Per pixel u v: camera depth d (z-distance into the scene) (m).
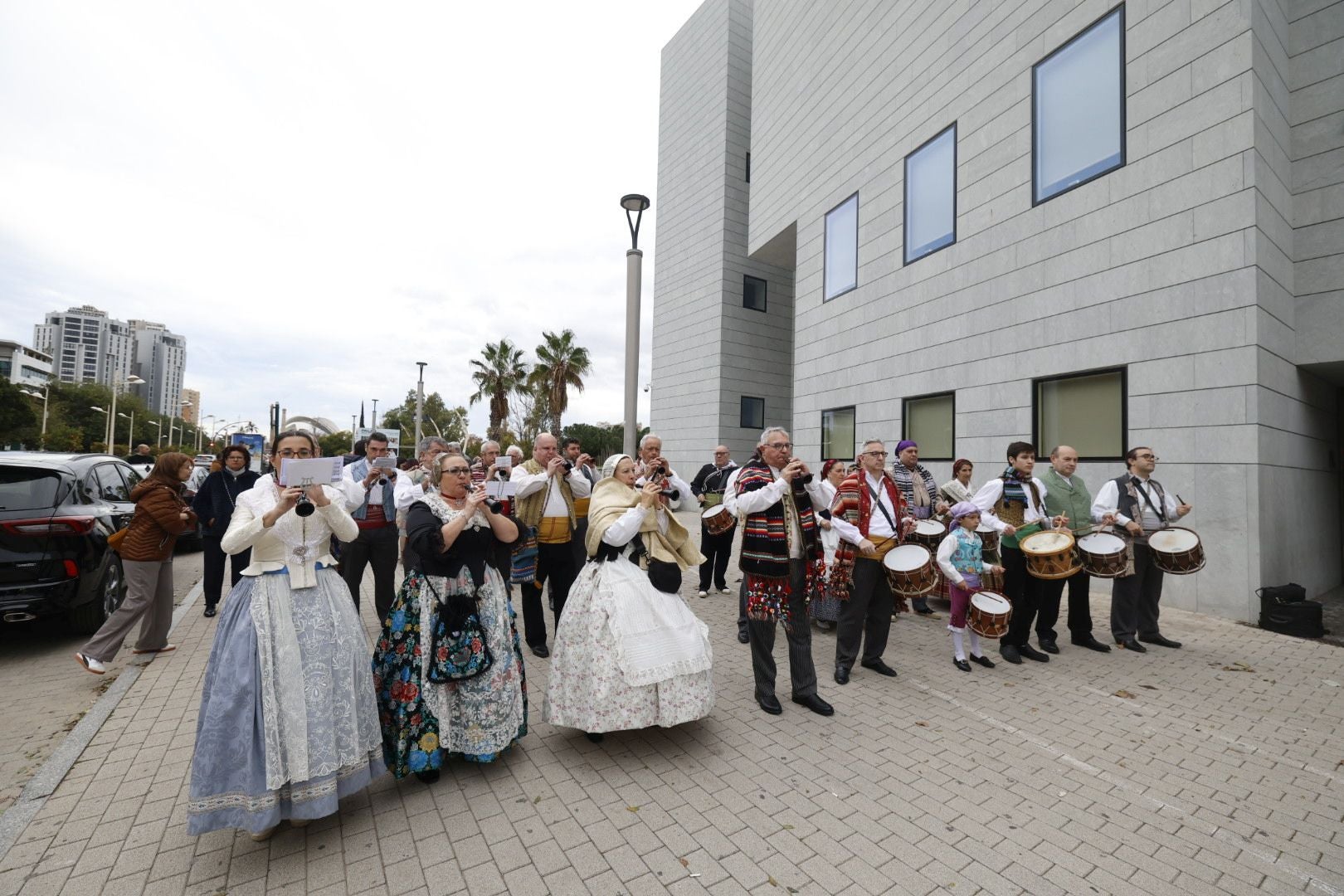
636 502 3.81
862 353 11.96
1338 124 6.75
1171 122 6.88
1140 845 2.66
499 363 34.38
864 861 2.55
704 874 2.47
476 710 3.17
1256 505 6.17
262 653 2.57
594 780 3.20
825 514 4.68
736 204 19.19
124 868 2.49
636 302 7.62
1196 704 4.20
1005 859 2.56
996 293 8.98
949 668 4.96
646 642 3.43
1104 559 5.04
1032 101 8.46
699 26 20.31
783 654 5.39
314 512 2.79
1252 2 6.32
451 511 3.21
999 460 8.88
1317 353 6.81
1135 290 7.20
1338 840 2.71
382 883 2.41
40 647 5.47
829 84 13.22
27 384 51.47
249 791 2.46
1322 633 5.78
